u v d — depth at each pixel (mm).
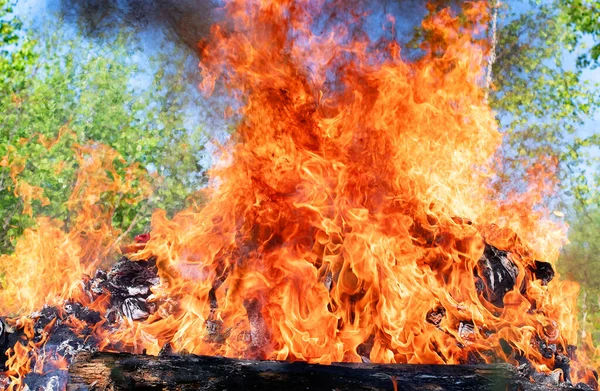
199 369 3646
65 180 18094
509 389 3572
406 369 3766
